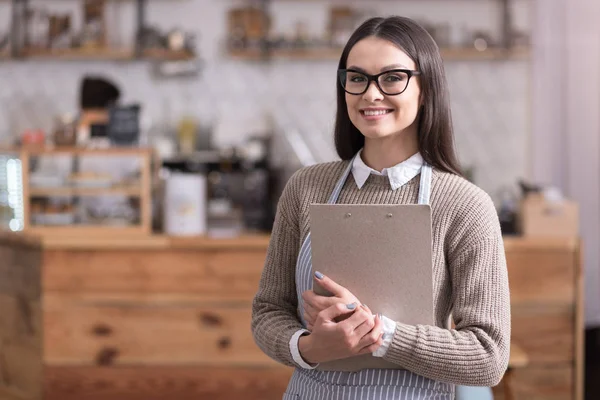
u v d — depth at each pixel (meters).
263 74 5.86
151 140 5.55
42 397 3.83
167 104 5.86
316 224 1.49
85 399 3.79
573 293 3.78
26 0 5.77
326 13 5.84
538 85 5.42
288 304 1.70
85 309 3.76
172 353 3.77
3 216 3.96
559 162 5.23
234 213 5.05
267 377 3.77
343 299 1.46
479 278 1.50
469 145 5.86
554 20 5.26
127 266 3.74
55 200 3.82
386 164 1.62
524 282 3.78
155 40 5.64
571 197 5.12
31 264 3.84
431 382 1.54
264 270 1.73
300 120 5.86
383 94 1.52
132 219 3.79
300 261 1.62
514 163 5.86
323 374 1.58
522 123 5.84
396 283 1.48
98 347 3.77
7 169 3.92
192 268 3.74
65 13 5.80
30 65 5.86
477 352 1.45
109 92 4.58
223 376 3.77
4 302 4.05
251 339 3.76
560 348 3.79
